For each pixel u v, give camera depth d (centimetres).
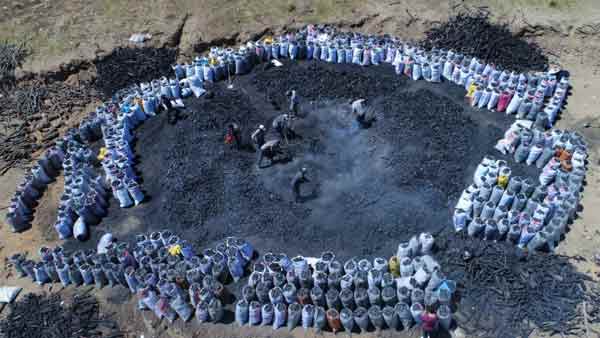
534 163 3084
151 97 3572
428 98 3547
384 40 3919
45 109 3719
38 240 2880
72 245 2833
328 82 3759
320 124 3459
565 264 2559
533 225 2586
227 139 3303
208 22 4203
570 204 2698
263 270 2539
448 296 2344
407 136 3291
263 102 3659
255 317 2408
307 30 4091
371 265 2569
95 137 3466
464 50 3891
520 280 2502
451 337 2336
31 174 3136
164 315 2452
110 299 2572
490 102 3441
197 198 3012
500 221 2633
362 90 3675
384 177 3066
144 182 3156
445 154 3153
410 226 2788
